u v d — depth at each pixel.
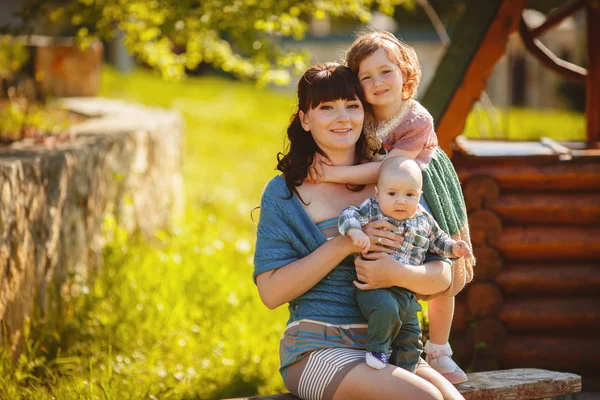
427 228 3.78
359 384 3.56
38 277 5.77
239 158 15.98
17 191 5.42
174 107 19.17
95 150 7.12
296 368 3.80
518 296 6.10
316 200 3.90
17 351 5.39
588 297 6.09
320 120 3.82
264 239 3.89
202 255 8.34
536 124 20.92
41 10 8.17
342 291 3.81
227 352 6.15
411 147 3.95
